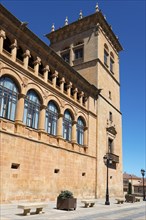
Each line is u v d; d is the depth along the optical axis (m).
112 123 40.50
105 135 37.06
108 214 17.06
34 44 23.55
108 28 43.22
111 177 37.53
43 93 24.45
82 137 31.72
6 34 20.73
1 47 19.86
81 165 29.69
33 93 23.45
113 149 39.62
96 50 38.97
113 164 39.00
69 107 29.05
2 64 19.72
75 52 42.47
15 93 21.17
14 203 18.92
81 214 16.03
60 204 18.08
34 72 23.72
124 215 16.83
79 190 28.45
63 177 25.77
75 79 30.78
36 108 23.66
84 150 31.39
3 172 18.36
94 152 33.34
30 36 22.73
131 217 15.79
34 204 14.88
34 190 21.27
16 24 21.08
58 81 28.38
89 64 38.84
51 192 23.47
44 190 22.52
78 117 31.12
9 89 20.55
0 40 19.88
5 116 19.81
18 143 20.19
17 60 21.69
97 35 39.84
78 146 29.92
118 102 45.38
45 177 22.91
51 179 23.77
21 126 20.86
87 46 40.44
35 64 24.08
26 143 21.12
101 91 37.69
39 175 22.14
